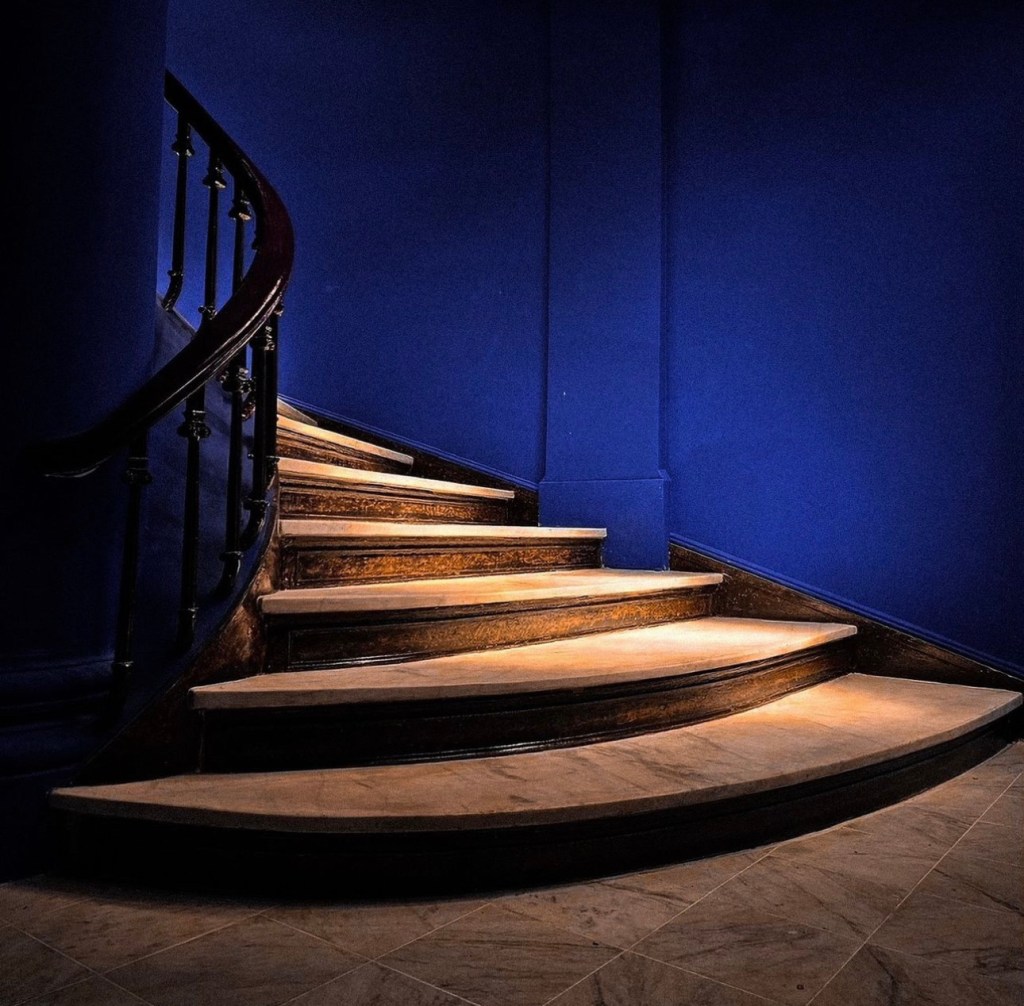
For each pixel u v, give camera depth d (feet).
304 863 4.58
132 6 5.78
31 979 3.67
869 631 9.85
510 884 4.70
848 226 10.36
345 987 3.61
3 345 5.06
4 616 4.96
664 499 11.30
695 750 6.02
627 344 11.78
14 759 4.81
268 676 5.84
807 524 10.43
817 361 10.48
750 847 5.38
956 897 4.61
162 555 6.10
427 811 4.59
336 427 13.75
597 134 12.25
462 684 5.65
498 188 12.96
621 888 4.72
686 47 11.86
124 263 5.63
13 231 5.13
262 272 6.05
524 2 13.05
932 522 9.59
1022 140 9.21
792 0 10.98
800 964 3.84
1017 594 9.04
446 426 13.10
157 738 5.25
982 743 7.77
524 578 9.40
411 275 13.55
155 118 5.99
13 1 5.22
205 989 3.59
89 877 4.88
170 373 5.10
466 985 3.64
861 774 6.10
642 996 3.55
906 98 10.02
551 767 5.54
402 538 8.03
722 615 10.90
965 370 9.48
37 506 5.11
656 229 11.73
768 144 11.03
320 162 14.35
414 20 13.88
